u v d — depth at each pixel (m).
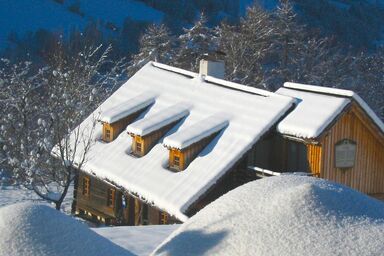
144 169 19.50
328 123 17.98
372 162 19.95
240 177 18.94
